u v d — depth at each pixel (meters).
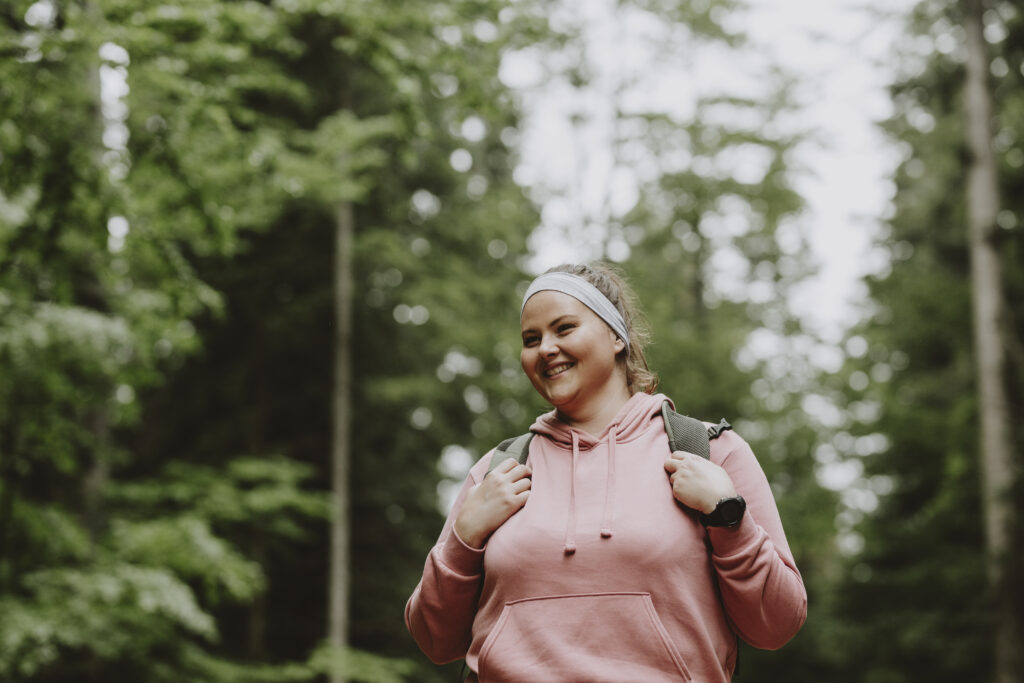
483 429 16.81
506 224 15.53
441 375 17.16
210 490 12.43
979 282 13.06
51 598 8.59
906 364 17.53
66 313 8.09
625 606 1.83
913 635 15.52
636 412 2.08
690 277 19.67
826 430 18.47
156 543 9.87
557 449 2.08
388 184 15.84
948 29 13.17
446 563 2.03
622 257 15.98
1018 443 12.49
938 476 16.11
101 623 8.82
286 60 13.70
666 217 16.94
